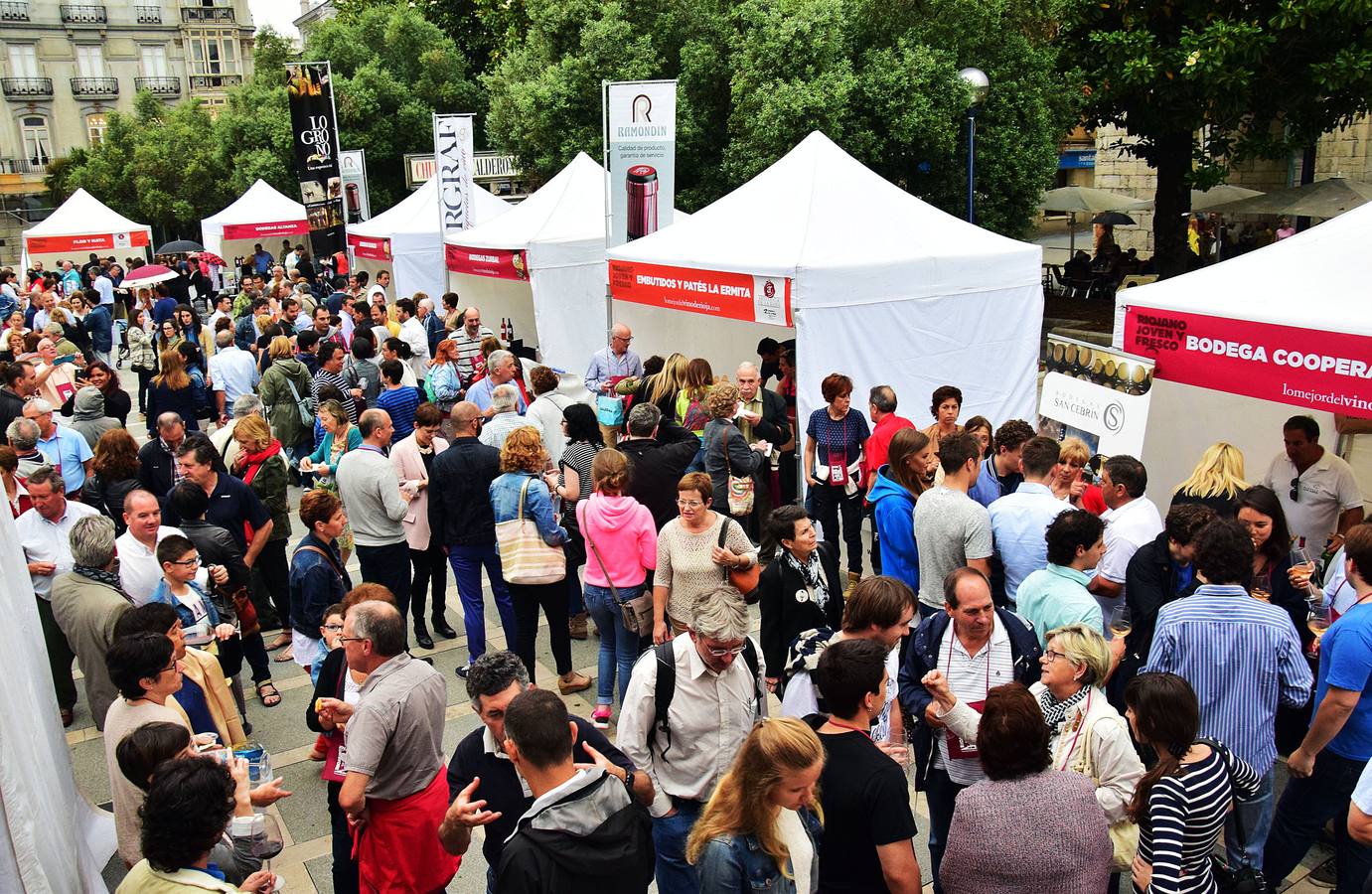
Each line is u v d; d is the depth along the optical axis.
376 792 3.79
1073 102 17.56
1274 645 3.84
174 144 38.78
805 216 8.99
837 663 3.17
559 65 20.00
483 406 9.69
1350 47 14.10
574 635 7.50
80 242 23.81
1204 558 3.98
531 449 6.03
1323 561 5.91
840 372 8.63
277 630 7.88
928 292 8.88
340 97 29.75
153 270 20.47
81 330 18.44
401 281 17.27
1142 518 5.12
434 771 3.91
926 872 4.63
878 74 15.53
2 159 53.38
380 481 6.50
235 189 33.66
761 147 16.28
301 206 26.38
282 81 34.44
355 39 31.64
